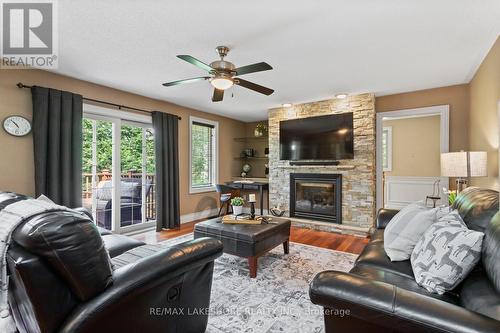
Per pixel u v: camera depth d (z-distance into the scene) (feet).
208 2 6.20
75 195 11.18
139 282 4.09
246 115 19.98
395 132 21.72
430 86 12.67
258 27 7.30
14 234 3.59
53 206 4.00
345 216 14.76
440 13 6.61
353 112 14.39
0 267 3.68
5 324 5.96
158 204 14.78
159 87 12.82
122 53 9.00
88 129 12.48
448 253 4.59
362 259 6.35
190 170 17.48
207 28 7.37
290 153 16.49
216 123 19.61
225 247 9.21
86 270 3.63
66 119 10.85
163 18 6.88
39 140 10.14
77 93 11.52
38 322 3.45
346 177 14.71
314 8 6.41
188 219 17.39
